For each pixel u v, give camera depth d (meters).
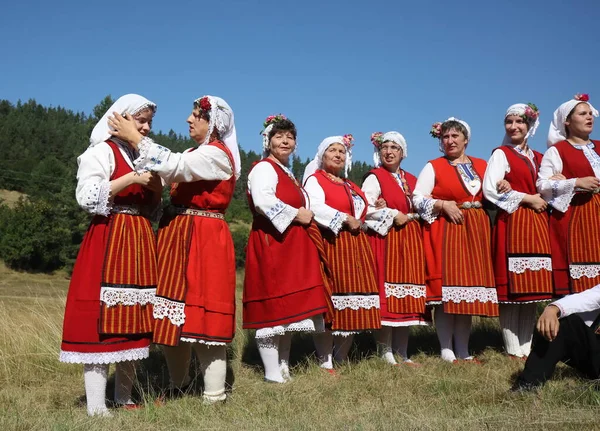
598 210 5.24
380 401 4.01
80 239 36.09
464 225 5.42
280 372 4.79
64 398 4.37
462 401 3.88
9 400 4.25
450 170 5.54
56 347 5.46
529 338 5.52
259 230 4.74
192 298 3.87
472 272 5.30
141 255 3.79
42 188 54.06
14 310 6.93
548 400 3.58
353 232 5.16
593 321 3.87
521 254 5.27
